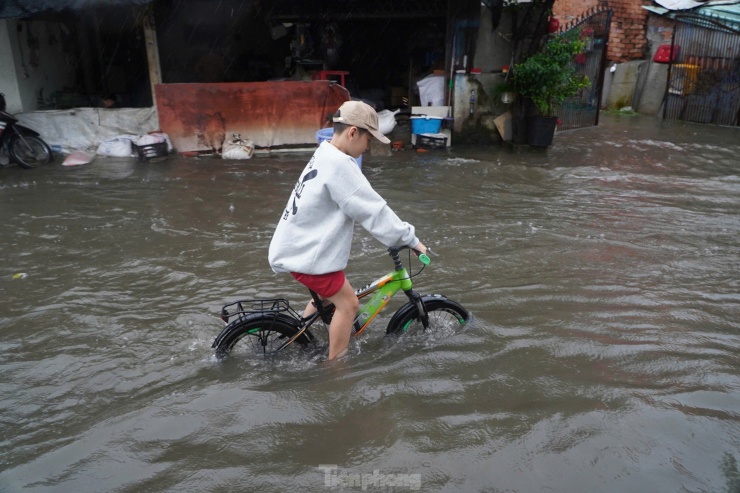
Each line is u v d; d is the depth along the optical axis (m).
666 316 4.45
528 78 10.45
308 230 3.40
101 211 7.38
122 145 10.61
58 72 12.14
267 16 13.70
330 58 13.95
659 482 2.66
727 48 14.10
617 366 3.71
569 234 6.44
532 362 3.77
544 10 10.34
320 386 3.49
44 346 4.12
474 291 4.96
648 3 16.16
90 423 3.22
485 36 10.94
